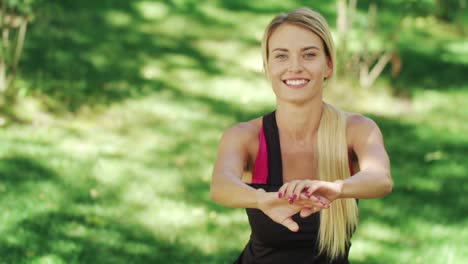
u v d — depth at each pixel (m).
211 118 6.74
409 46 8.82
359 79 7.74
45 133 6.05
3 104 6.36
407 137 6.74
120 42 7.97
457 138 6.76
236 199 2.05
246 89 7.43
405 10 7.71
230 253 4.44
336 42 8.38
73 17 8.23
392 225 5.02
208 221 4.86
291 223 1.93
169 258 4.31
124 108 6.76
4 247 4.17
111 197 5.05
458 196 5.56
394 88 7.75
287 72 2.28
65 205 4.82
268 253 2.45
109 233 4.53
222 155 2.36
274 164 2.39
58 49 7.49
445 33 9.44
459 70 8.36
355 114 2.46
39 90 6.71
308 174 2.41
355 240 4.74
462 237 4.87
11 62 6.68
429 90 7.80
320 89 2.35
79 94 6.84
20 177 5.13
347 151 2.39
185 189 5.33
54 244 4.28
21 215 4.58
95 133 6.22
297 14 2.27
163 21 8.68
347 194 2.00
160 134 6.32
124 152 5.89
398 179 5.82
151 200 5.08
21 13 6.70
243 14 9.19
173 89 7.26
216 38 8.48
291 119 2.38
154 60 7.77
